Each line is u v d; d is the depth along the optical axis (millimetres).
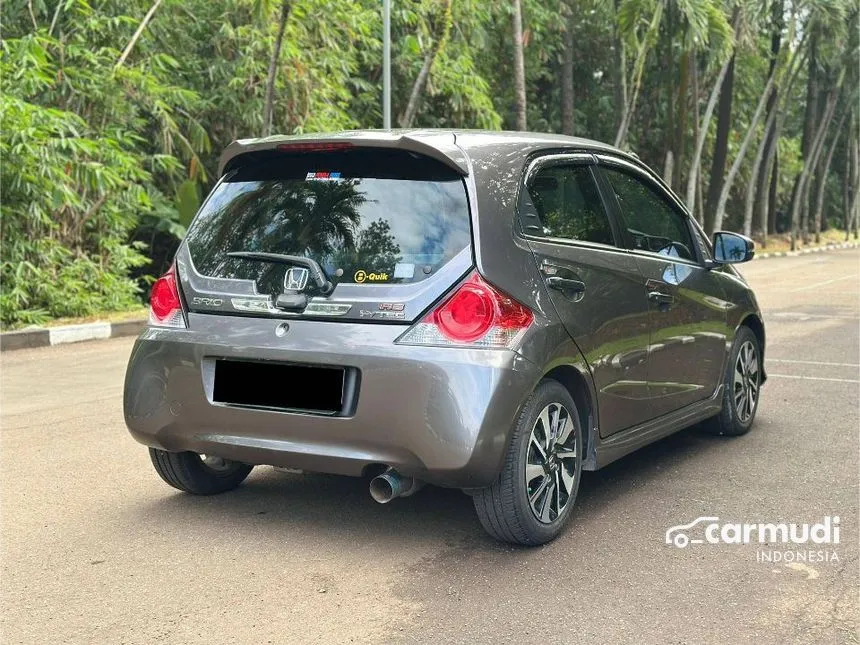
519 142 4012
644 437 4492
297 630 3023
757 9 27094
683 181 34281
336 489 4598
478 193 3602
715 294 5227
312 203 3814
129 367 4031
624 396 4246
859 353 9289
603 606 3197
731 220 44125
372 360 3465
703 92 34344
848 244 46438
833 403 6746
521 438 3562
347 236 3682
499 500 3584
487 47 24828
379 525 4062
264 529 4012
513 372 3449
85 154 13023
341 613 3152
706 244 5383
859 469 4957
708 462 5113
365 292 3549
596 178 4406
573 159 4285
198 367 3805
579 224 4152
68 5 12984
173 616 3139
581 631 2998
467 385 3383
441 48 16641
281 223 3836
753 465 5043
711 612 3146
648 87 32125
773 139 37656
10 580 3465
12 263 12141
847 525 4055
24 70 12086
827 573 3500
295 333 3619
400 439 3438
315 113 16656
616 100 24172
